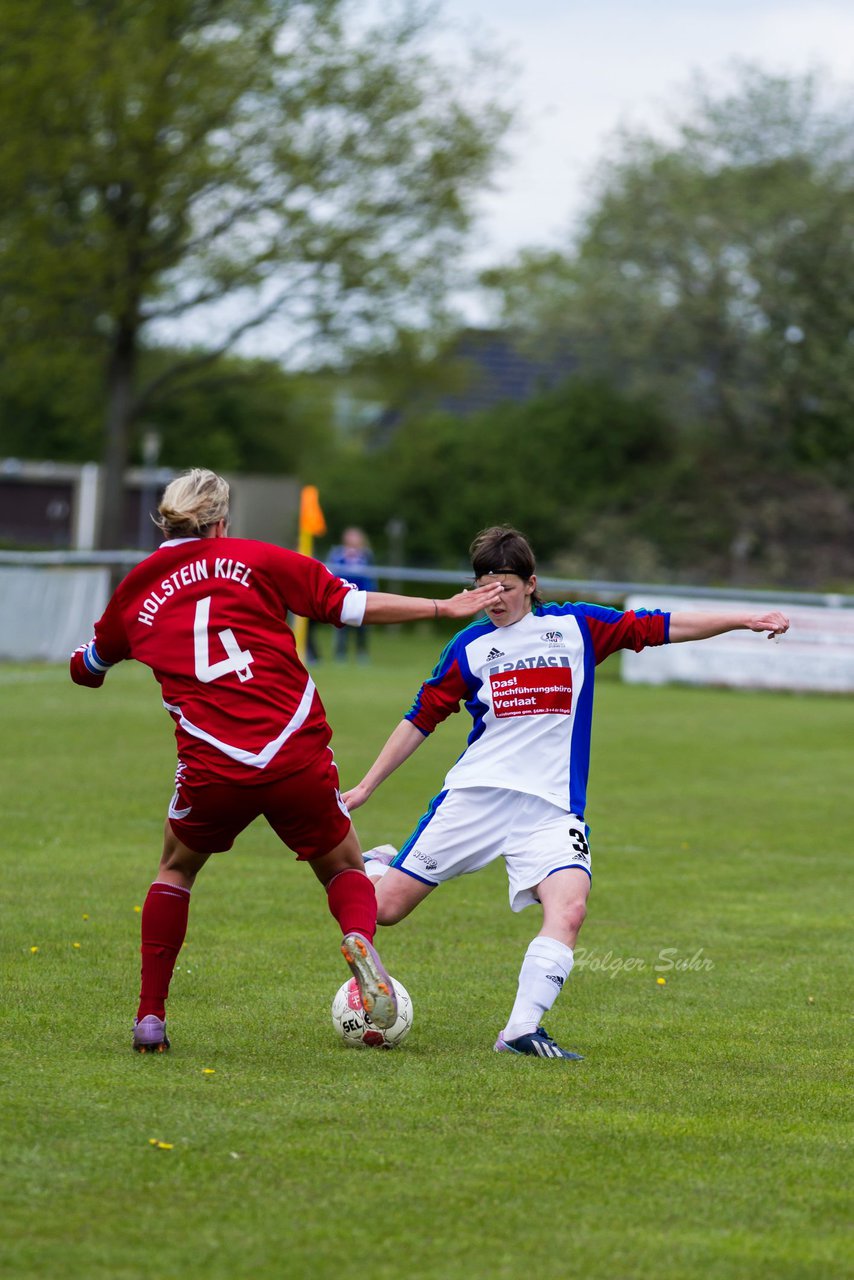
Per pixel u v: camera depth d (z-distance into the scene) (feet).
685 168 457.68
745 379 466.70
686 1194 43.91
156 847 108.58
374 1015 55.77
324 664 293.64
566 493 469.16
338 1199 42.39
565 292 469.16
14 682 228.02
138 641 56.24
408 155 376.27
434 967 76.64
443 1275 37.63
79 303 377.50
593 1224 41.29
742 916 92.12
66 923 83.20
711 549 459.32
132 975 71.77
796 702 250.98
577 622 62.95
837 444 467.52
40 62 332.19
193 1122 48.70
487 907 93.50
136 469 582.76
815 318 449.89
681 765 167.12
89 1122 48.34
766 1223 41.78
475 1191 43.47
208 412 625.41
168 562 56.39
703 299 449.06
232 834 57.36
